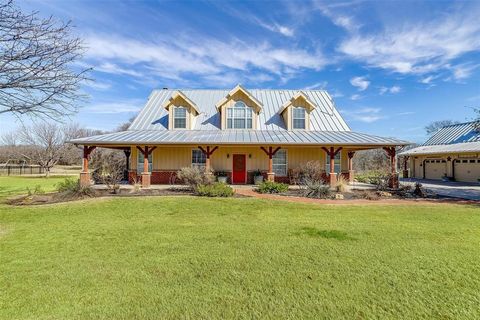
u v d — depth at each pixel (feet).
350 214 33.32
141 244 21.12
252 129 68.23
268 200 42.70
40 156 111.65
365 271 15.90
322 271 15.92
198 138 58.59
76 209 35.88
